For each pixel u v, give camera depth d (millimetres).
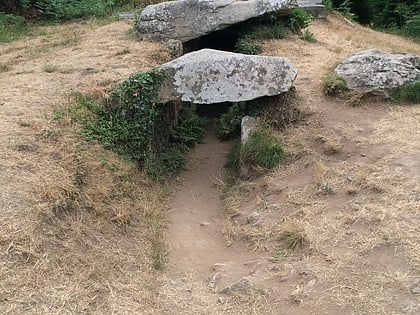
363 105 6461
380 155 5395
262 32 8688
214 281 4262
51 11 10797
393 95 6508
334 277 3984
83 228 4488
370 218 4500
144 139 5961
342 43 9688
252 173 5918
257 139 6031
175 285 4215
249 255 4621
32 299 3660
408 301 3602
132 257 4434
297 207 5043
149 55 7543
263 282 4125
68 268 4031
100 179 5102
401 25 15367
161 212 5277
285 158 5898
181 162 6297
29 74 6938
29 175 4688
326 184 5164
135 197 5285
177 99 6152
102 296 3887
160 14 8172
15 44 8773
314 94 6746
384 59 6742
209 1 8070
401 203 4602
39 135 5270
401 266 3926
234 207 5461
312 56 8219
